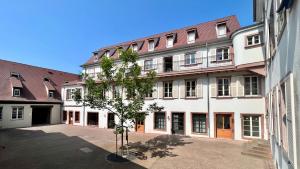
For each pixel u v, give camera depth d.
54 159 12.04
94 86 12.67
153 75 13.09
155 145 15.52
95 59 31.19
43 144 16.42
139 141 17.25
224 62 18.97
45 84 32.81
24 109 28.19
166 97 21.38
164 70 22.98
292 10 3.94
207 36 22.00
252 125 16.69
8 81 28.58
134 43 27.81
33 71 33.41
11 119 26.72
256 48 15.25
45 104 30.48
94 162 11.38
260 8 14.49
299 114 3.65
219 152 13.16
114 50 29.50
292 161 4.27
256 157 11.91
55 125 29.77
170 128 20.78
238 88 17.44
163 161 11.34
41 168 10.47
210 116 18.67
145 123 22.39
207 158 11.82
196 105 19.53
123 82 12.29
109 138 18.92
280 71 5.84
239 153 12.87
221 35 20.75
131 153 13.16
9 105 26.58
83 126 28.50
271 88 9.21
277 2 6.03
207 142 16.39
